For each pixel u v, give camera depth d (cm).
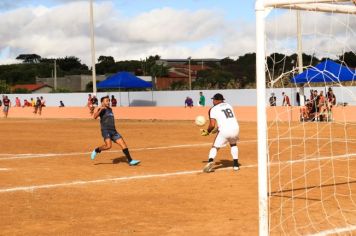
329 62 2567
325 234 723
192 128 2966
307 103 2775
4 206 934
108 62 11456
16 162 1549
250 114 3650
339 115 3027
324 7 847
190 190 1066
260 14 721
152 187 1107
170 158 1598
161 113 4181
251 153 1700
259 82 716
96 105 4481
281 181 1134
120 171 1341
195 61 10338
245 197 984
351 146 1856
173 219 825
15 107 5175
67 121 4088
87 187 1120
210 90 4747
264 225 706
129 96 5119
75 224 801
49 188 1112
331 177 1187
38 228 779
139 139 2270
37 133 2725
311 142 2006
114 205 936
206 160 1541
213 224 789
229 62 7906
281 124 2767
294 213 842
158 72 8394
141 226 784
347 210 862
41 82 9750
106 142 1455
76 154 1744
